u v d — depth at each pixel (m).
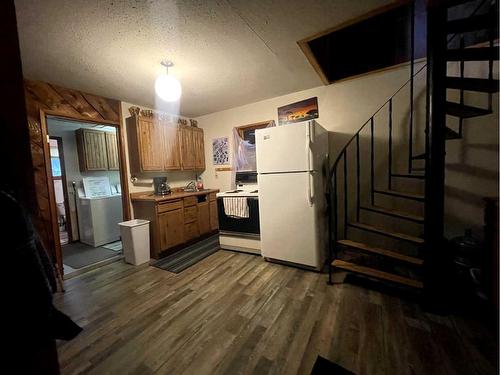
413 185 2.65
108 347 1.52
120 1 1.41
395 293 2.02
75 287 2.41
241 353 1.42
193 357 1.41
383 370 1.25
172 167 3.77
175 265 2.88
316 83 3.01
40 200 2.52
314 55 2.26
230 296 2.08
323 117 3.14
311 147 2.43
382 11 1.65
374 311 1.77
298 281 2.31
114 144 4.46
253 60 2.30
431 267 1.73
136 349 1.50
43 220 2.53
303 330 1.60
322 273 2.48
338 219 3.12
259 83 2.94
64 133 3.97
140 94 3.06
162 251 3.17
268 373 1.27
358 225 2.37
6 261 0.57
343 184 3.08
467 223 2.35
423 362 1.29
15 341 0.58
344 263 2.30
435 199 1.70
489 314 1.63
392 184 2.76
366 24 1.91
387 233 2.11
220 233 3.34
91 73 2.39
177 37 1.84
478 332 1.51
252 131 3.88
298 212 2.54
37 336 0.63
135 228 2.93
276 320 1.72
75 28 1.65
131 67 2.29
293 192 2.55
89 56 2.05
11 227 0.59
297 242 2.56
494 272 1.62
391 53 2.37
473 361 1.29
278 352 1.41
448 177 2.40
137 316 1.85
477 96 2.26
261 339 1.53
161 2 1.45
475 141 2.29
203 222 3.92
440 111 1.64
